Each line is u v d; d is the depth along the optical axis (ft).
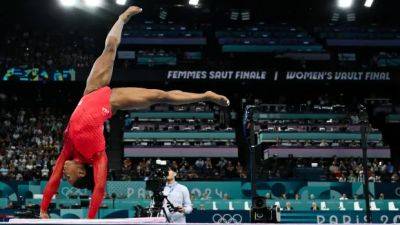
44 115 92.07
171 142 83.05
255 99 98.12
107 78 18.20
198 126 86.53
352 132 83.20
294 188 67.00
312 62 97.45
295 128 85.20
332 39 104.37
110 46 18.72
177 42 103.14
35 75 89.25
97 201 16.05
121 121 90.02
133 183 64.08
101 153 16.65
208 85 99.76
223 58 101.65
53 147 79.71
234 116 95.09
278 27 112.27
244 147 88.99
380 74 92.79
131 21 110.52
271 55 99.71
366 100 98.53
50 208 52.85
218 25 114.01
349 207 61.36
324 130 84.07
